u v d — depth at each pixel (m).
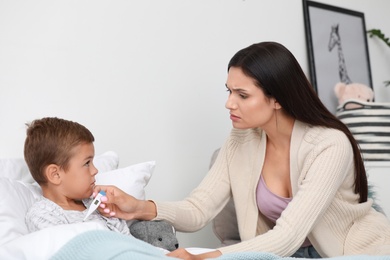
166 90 2.04
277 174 1.51
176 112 2.06
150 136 1.98
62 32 1.79
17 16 1.70
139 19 1.99
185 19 2.12
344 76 2.73
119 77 1.91
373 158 2.36
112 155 1.61
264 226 1.55
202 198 1.54
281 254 1.26
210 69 2.19
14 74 1.69
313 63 2.59
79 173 1.28
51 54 1.76
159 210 1.42
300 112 1.41
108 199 1.30
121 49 1.93
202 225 1.52
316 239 1.44
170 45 2.07
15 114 1.68
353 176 1.48
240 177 1.55
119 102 1.91
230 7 2.29
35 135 1.29
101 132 1.85
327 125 1.43
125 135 1.91
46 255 0.99
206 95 2.16
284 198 1.47
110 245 0.92
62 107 1.77
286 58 1.38
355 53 2.80
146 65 1.99
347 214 1.46
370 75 2.86
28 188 1.33
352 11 2.82
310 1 2.64
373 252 1.41
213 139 2.17
